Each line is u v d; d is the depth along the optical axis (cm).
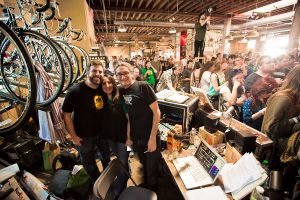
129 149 189
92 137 180
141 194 138
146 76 507
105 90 166
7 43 142
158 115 158
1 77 161
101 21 877
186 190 119
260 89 209
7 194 151
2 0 199
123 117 173
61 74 175
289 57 357
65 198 188
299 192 101
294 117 133
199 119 191
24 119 131
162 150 176
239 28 902
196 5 631
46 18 203
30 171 228
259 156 129
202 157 141
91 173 189
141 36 1552
